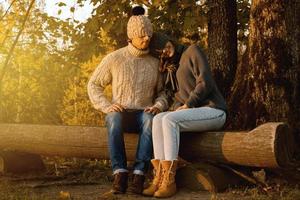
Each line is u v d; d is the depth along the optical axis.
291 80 6.62
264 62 6.68
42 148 6.09
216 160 5.17
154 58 5.39
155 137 4.95
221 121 5.16
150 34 5.20
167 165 4.86
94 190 5.46
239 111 6.79
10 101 9.33
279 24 6.67
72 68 9.91
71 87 10.27
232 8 7.86
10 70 9.22
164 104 5.22
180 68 5.20
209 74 5.04
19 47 8.87
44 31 9.38
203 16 7.83
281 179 5.39
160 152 4.93
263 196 4.81
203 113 5.03
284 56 6.63
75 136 5.76
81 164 7.39
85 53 9.26
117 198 4.83
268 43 6.69
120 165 5.02
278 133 4.75
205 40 9.36
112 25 8.60
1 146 6.43
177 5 8.36
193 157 5.29
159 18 8.72
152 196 4.90
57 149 5.95
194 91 4.99
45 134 5.99
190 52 5.15
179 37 9.06
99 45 9.15
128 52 5.34
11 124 6.38
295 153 6.38
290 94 6.59
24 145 6.22
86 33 9.14
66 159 7.68
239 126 6.73
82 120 10.09
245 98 6.78
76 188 5.59
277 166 4.79
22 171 6.58
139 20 5.17
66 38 9.52
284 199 4.61
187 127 5.00
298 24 6.78
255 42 6.79
